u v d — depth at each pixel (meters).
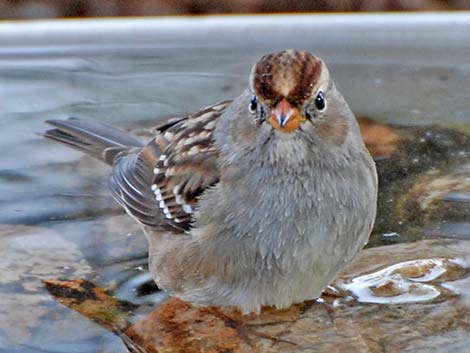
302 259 8.23
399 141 10.97
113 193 9.79
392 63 12.21
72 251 9.53
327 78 8.02
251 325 8.49
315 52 12.27
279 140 8.02
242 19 12.43
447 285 8.79
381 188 10.24
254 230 8.22
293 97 7.82
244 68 12.24
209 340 8.32
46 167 10.87
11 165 10.87
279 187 8.13
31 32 12.57
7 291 8.88
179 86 11.91
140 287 9.05
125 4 15.52
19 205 10.24
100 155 10.46
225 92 11.78
